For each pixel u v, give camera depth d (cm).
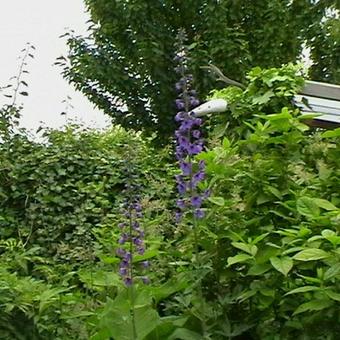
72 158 695
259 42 912
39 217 659
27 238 637
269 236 316
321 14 973
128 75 927
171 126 913
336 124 529
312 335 283
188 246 334
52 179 679
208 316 311
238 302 314
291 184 339
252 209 333
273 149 349
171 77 890
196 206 303
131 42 923
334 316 278
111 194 684
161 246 397
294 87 486
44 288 375
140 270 329
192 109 349
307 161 364
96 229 505
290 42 948
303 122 418
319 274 273
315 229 299
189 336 296
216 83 854
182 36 311
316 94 526
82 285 469
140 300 306
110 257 399
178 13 927
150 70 895
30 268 542
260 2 918
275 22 907
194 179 302
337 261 271
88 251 450
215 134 437
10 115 702
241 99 476
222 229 319
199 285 306
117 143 773
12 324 326
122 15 910
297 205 306
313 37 1022
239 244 296
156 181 606
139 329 295
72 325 357
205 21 891
